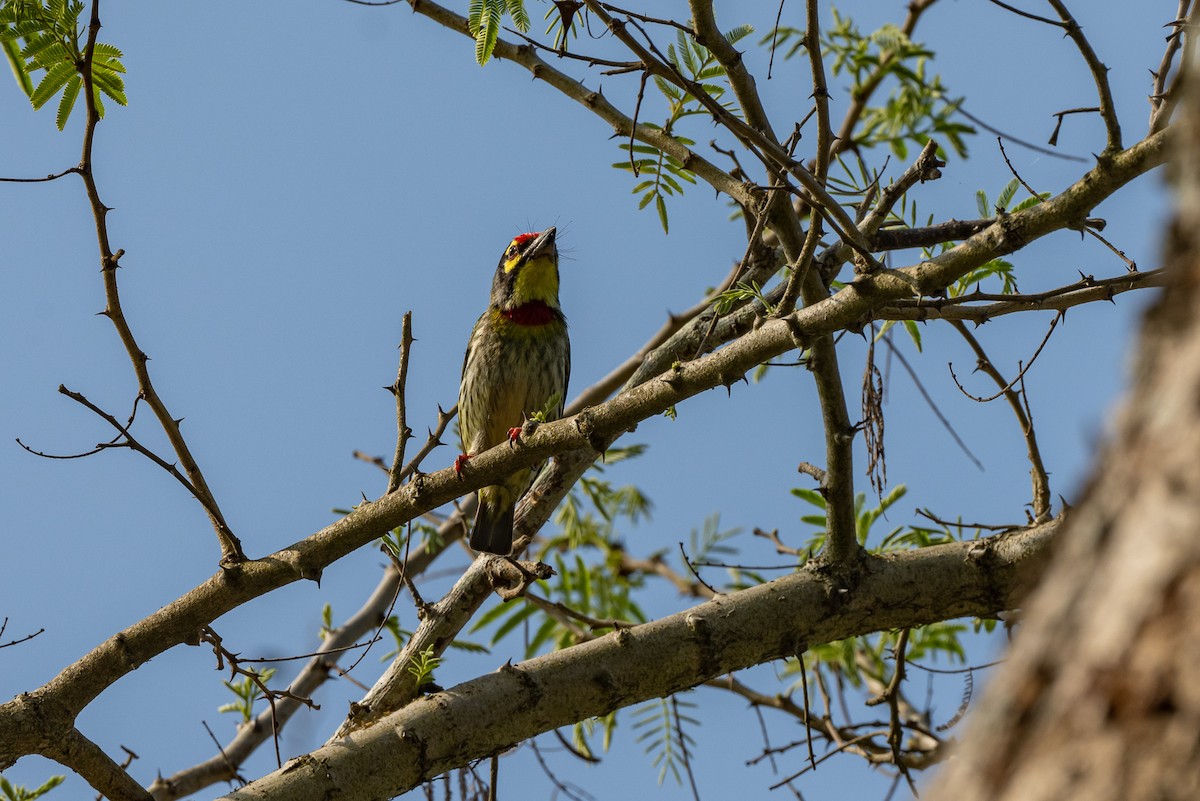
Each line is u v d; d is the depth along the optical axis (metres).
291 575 9.66
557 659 9.86
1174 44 8.70
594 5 8.53
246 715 13.83
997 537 10.23
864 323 9.37
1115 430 3.70
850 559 10.20
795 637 10.10
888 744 11.84
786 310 8.91
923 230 10.28
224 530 9.70
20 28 9.37
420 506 9.55
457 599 10.67
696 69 10.53
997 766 3.51
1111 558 3.50
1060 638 3.54
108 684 9.65
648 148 11.04
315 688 14.50
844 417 9.60
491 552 12.05
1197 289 3.61
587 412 9.25
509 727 9.60
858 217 11.10
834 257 11.33
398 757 9.35
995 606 10.16
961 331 10.79
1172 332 3.64
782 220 9.28
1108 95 7.85
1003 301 9.05
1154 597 3.34
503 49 11.09
